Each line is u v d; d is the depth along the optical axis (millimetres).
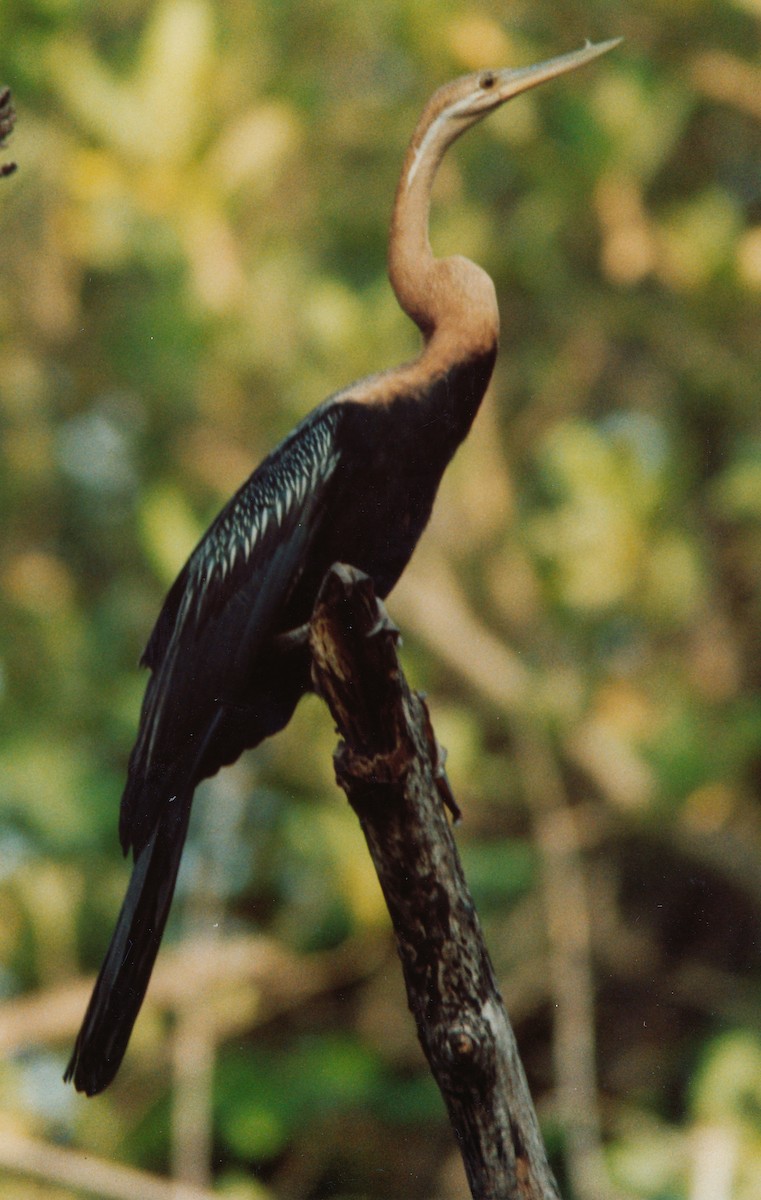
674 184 13727
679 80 12352
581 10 12711
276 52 12477
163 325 11367
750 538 12984
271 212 12516
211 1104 10891
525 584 12492
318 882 11664
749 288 12133
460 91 6863
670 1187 10195
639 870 12398
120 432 13039
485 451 12352
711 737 11766
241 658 6398
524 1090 4625
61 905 11398
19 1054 11055
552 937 10852
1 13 10953
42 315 12211
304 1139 11359
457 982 4598
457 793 11523
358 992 12102
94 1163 9117
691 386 12867
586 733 11805
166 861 5887
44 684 12250
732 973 12086
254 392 12188
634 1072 11836
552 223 12242
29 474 12750
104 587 13406
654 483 11758
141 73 10891
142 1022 10805
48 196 11578
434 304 6477
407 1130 11453
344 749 4539
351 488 6336
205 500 12570
